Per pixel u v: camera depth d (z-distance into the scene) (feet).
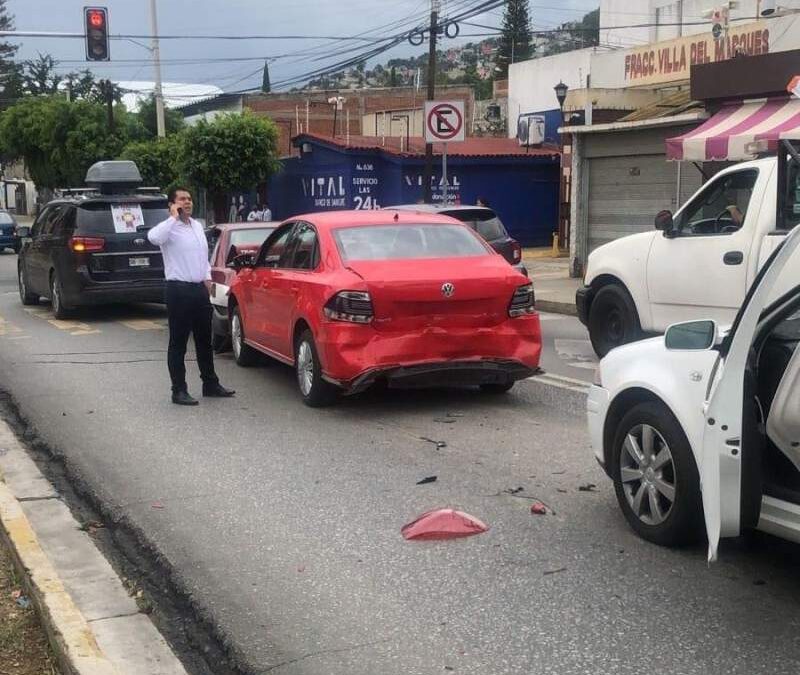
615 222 66.59
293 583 16.16
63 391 32.55
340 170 99.55
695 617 14.52
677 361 16.51
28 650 13.57
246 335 34.86
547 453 23.59
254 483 21.70
